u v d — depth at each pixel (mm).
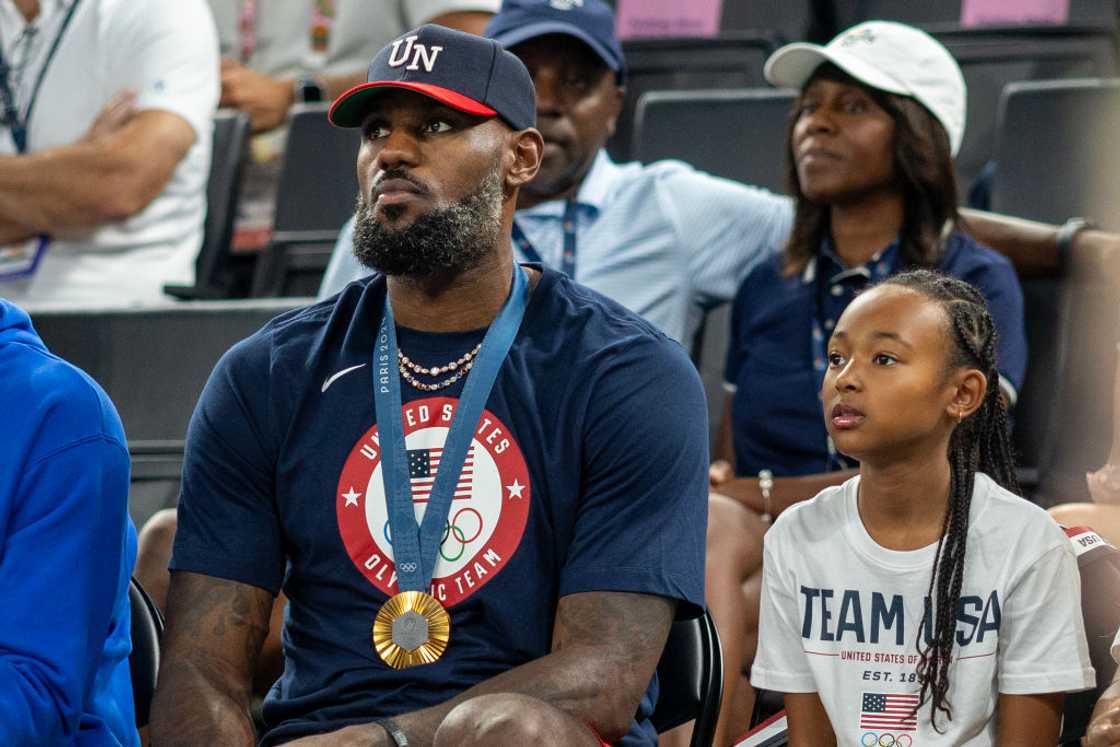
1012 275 11766
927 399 7770
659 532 7734
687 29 18016
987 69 16750
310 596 8086
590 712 7289
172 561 8172
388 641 7758
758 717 9617
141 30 15625
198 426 8305
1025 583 7684
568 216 12305
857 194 11773
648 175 12547
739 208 12508
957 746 7691
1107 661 8008
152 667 8305
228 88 17688
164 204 15711
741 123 15727
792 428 11742
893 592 7848
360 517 7965
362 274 12195
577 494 7883
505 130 8172
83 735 7227
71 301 15227
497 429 7934
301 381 8227
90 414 7176
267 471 8219
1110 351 12445
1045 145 15055
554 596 7863
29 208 15141
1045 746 7656
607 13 12461
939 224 11875
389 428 8031
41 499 7008
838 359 7969
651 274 12258
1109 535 9703
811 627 7992
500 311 8219
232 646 7965
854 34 12102
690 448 7914
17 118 15672
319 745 7078
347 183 16344
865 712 7820
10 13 15914
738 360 12414
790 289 12047
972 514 7848
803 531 8133
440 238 7906
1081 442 12508
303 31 18328
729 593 10133
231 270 17453
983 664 7707
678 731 9414
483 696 6930
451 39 8070
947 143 11844
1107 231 14211
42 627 6887
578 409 7906
